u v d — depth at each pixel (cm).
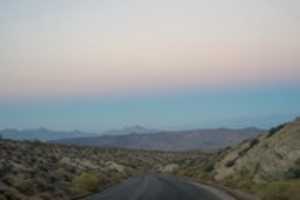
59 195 3400
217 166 5878
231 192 3195
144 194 3488
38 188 3438
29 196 3055
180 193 3428
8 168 4109
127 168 9481
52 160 6481
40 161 5731
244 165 4759
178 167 9456
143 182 5334
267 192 2598
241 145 5809
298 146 4097
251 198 2595
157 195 3341
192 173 6769
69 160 7200
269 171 4072
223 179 4825
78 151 9950
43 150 7625
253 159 4691
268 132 5112
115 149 14262
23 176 3922
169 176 7144
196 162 8312
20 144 7469
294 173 3753
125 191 3962
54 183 4016
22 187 3234
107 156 10969
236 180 4312
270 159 4278
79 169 6431
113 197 3328
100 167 7900
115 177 6756
